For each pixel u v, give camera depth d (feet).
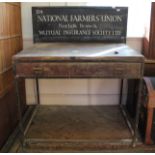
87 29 7.80
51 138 6.51
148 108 5.93
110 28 7.79
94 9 7.61
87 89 8.58
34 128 7.07
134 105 7.45
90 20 7.72
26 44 8.10
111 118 7.74
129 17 7.82
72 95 8.65
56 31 7.82
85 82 8.50
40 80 8.48
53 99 8.71
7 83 6.48
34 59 5.33
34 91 8.63
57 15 7.66
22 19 7.88
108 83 8.52
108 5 7.75
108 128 7.07
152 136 6.18
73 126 7.20
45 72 5.43
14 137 6.63
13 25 7.00
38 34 7.84
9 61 6.64
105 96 8.67
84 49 6.40
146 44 7.58
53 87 8.57
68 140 6.40
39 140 6.40
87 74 5.45
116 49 6.39
